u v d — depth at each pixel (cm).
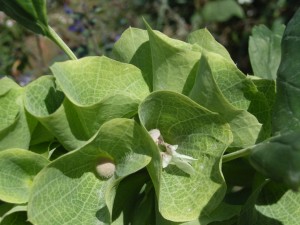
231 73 7
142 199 7
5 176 7
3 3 9
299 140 5
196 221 7
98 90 7
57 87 7
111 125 6
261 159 6
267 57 11
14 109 7
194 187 7
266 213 7
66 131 7
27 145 7
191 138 7
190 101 6
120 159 7
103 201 7
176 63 7
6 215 7
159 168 6
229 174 7
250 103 7
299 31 7
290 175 5
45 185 6
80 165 7
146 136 6
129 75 7
